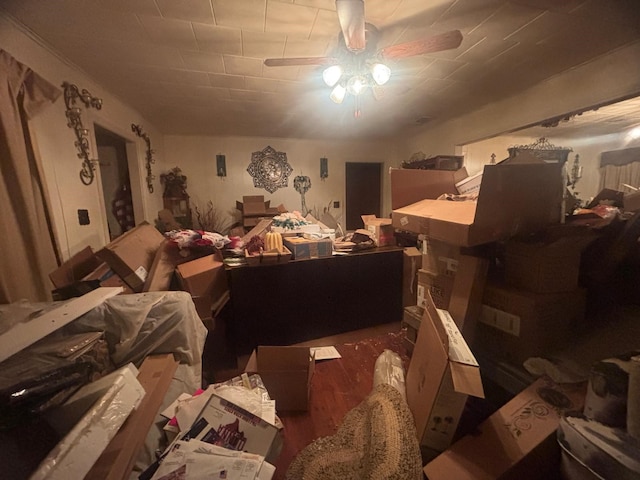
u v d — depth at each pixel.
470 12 1.75
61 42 1.96
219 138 4.99
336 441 1.42
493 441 1.12
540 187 1.61
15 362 0.87
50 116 1.94
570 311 1.53
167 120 3.99
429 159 3.98
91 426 0.77
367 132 4.92
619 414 0.88
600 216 1.89
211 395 1.23
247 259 2.21
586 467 0.86
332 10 1.68
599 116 4.06
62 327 1.13
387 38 2.00
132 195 3.65
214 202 5.09
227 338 2.35
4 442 0.72
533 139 5.18
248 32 1.90
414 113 3.80
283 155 5.34
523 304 1.49
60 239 2.00
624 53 2.16
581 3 1.68
